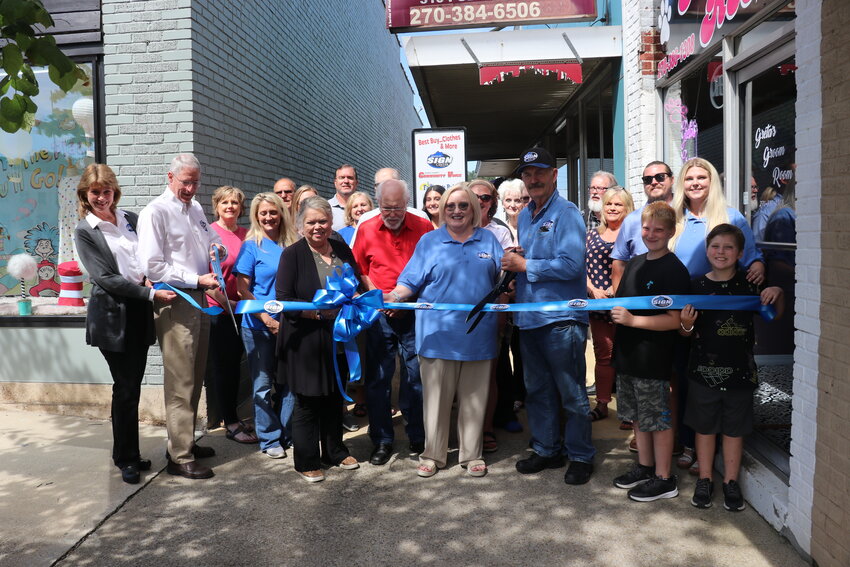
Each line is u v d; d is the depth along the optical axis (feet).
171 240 13.61
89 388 17.56
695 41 17.97
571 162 37.32
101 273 12.71
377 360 14.47
